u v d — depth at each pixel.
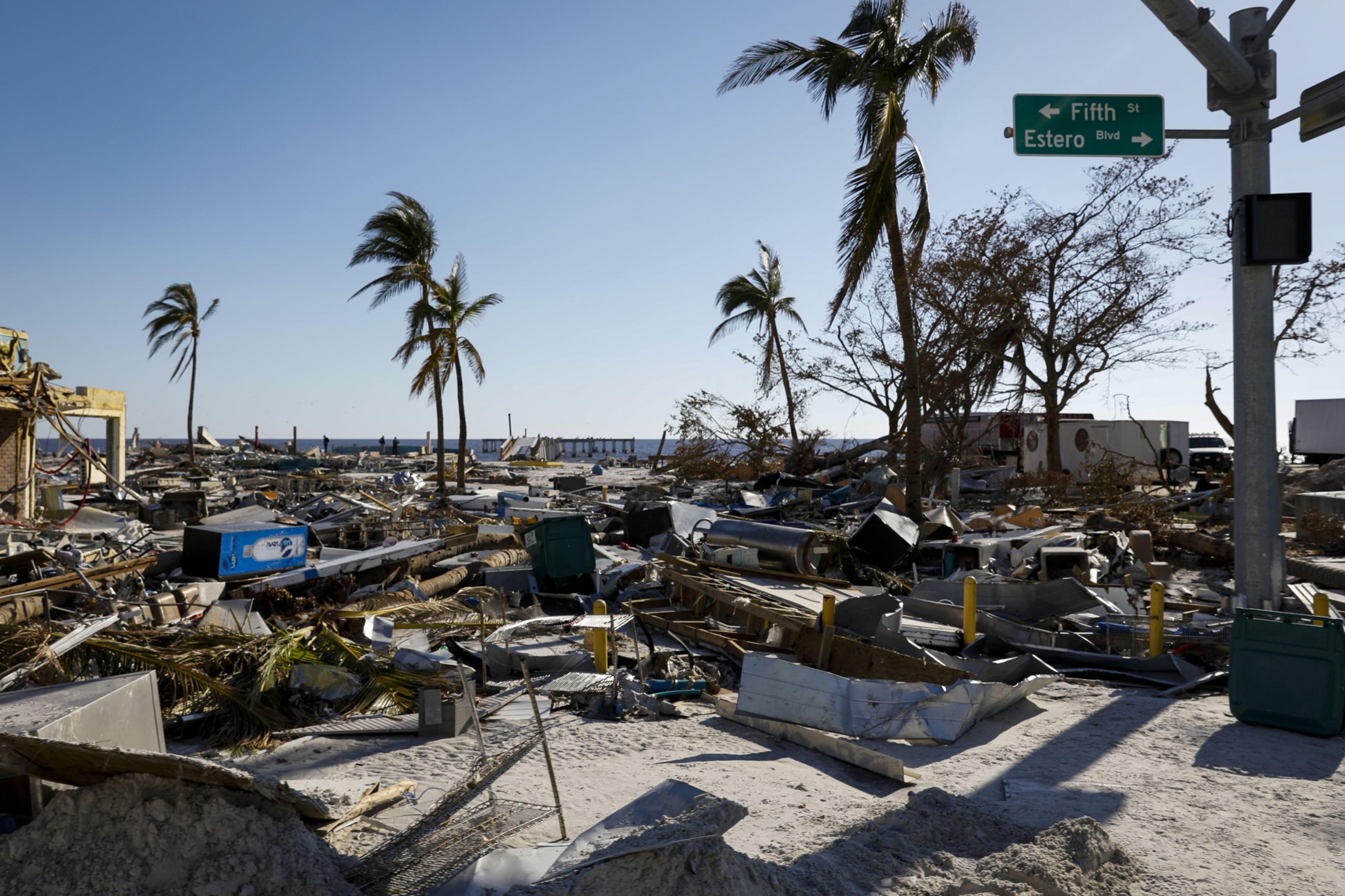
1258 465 8.24
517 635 10.19
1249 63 8.03
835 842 4.36
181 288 47.06
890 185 18.12
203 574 12.40
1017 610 11.72
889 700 6.82
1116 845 4.27
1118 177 30.81
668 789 4.12
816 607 11.27
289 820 3.64
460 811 4.65
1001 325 31.25
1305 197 7.79
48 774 3.65
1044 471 31.95
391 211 34.81
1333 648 6.58
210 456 61.06
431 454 81.31
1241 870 4.20
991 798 5.39
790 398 38.88
